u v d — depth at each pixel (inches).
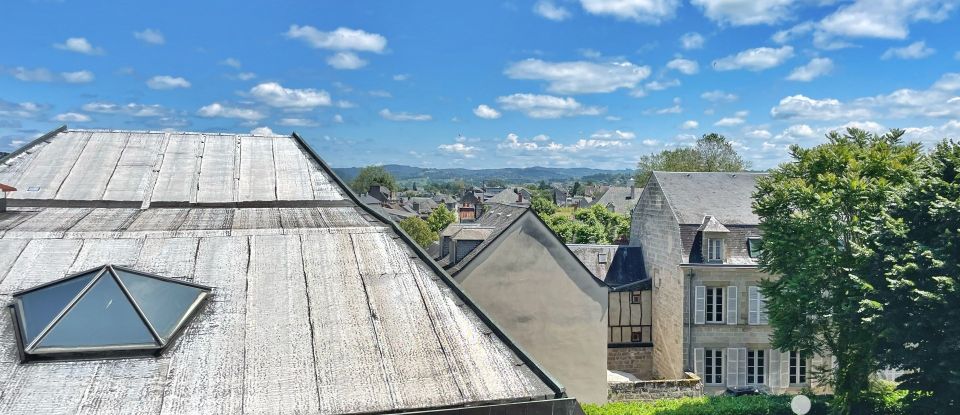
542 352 975.0
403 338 374.3
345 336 370.3
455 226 1374.3
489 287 960.9
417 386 338.3
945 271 784.3
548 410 339.0
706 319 1257.4
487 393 338.3
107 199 550.3
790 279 967.0
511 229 968.3
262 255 447.8
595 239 2470.5
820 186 965.2
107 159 625.0
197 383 324.2
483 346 376.8
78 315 355.6
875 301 820.0
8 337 344.2
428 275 444.5
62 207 532.7
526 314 968.9
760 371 1263.5
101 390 313.0
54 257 421.4
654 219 1433.3
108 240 448.8
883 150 965.8
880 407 986.7
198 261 432.5
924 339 812.6
